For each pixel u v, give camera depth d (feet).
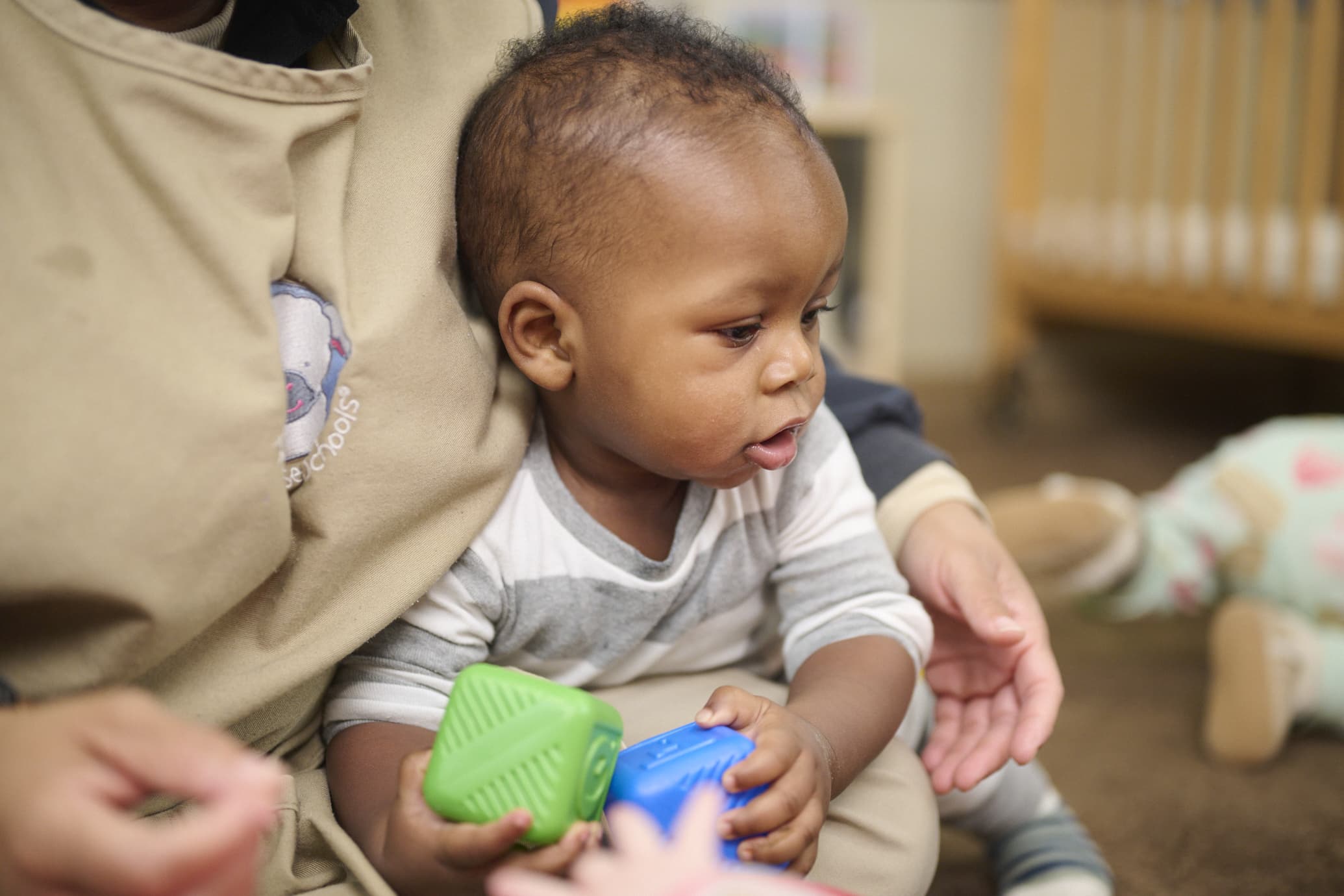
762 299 1.93
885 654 2.15
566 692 1.53
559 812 1.50
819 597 2.27
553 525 2.10
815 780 1.72
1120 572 4.26
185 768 1.20
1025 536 4.21
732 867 1.55
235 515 1.59
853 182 7.86
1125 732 3.95
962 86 9.32
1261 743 3.61
